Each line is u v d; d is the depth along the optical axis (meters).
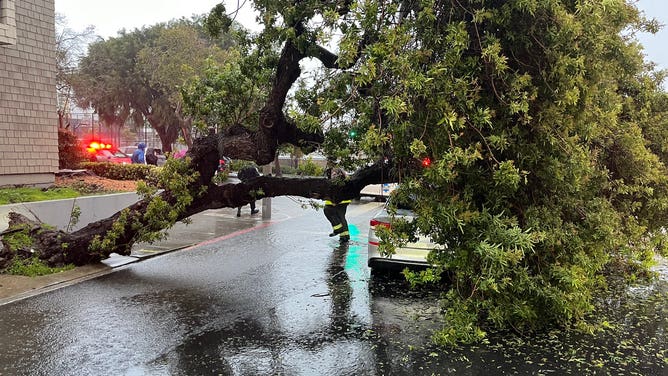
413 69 4.65
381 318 6.29
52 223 9.88
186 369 4.76
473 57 4.77
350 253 10.12
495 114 4.86
